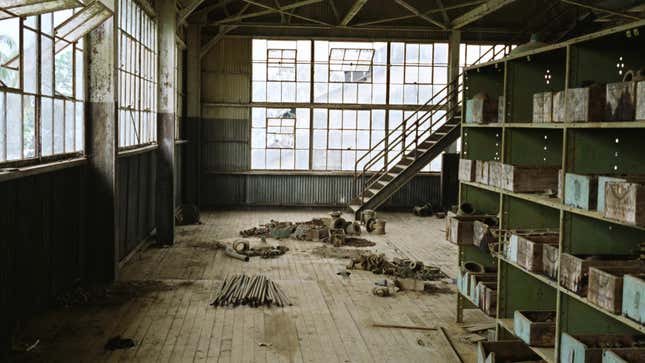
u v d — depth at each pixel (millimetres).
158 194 13000
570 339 4887
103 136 9203
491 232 7121
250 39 18641
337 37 18688
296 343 7047
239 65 18672
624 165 5117
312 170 19078
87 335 7117
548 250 5445
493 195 7934
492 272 7625
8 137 6453
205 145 18781
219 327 7547
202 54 18125
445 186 18844
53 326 7363
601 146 5082
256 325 7656
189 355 6594
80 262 9125
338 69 18891
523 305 6512
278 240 13844
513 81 6555
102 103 9164
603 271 4461
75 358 6414
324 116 19000
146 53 13172
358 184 19125
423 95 19109
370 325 7746
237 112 18797
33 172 6672
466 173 7438
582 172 5094
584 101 4734
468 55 19125
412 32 18781
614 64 5133
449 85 17672
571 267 4898
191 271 10602
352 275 10523
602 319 5113
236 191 18953
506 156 6535
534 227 6531
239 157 18906
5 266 6457
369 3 18250
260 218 17250
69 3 6281
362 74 18969
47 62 7523
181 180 17953
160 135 13047
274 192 19047
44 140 7508
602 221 5094
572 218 5082
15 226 6707
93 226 9352
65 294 8328
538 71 6562
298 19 18344
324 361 6516
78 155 8938
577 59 5105
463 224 7594
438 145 16719
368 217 15773
